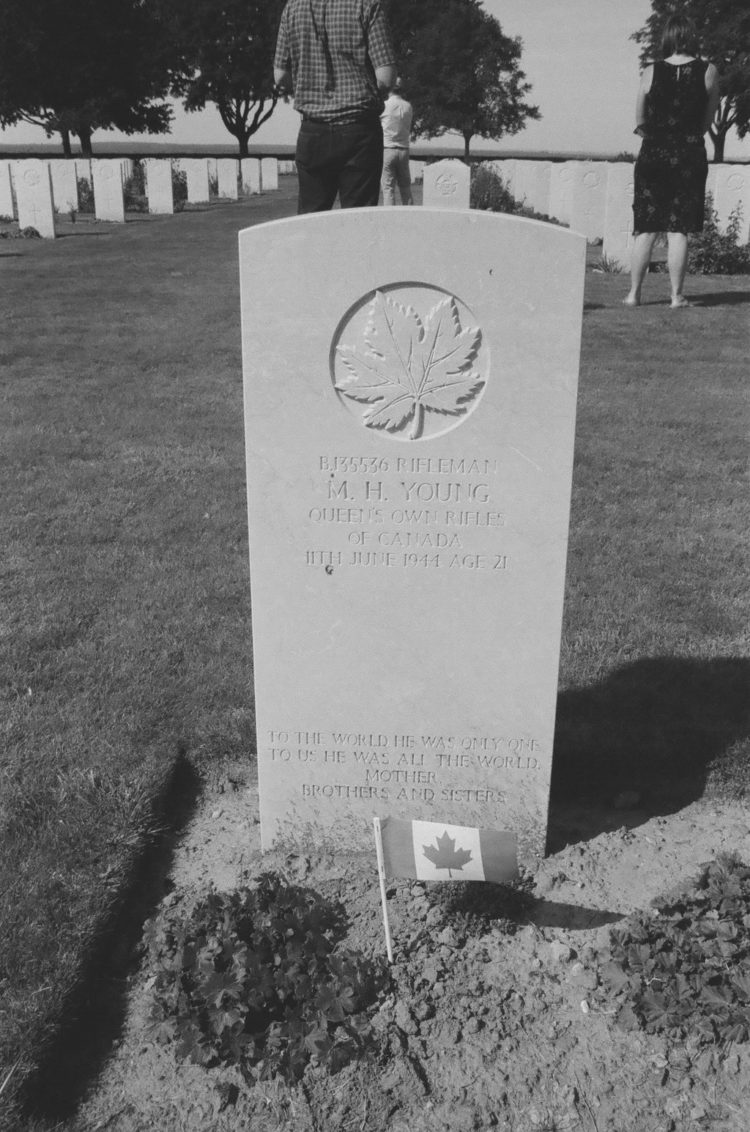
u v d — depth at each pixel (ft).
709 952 5.59
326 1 11.62
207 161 51.34
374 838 6.41
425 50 88.99
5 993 5.42
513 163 45.24
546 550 5.88
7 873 5.97
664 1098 5.24
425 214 5.45
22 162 33.09
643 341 16.70
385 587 5.97
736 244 26.37
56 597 8.43
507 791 6.31
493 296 5.53
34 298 21.15
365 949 5.82
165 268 25.62
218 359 15.69
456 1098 5.26
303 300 5.58
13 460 11.14
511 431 5.71
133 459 11.20
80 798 6.43
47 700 7.23
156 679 7.45
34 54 73.20
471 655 6.06
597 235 30.42
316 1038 5.36
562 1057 5.40
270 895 5.90
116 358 15.79
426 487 5.81
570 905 6.07
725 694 7.29
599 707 7.18
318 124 12.35
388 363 5.65
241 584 8.63
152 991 5.63
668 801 6.70
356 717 6.20
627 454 11.34
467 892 6.05
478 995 5.64
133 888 6.10
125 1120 5.19
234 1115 5.21
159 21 82.99
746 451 11.48
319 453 5.79
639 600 8.37
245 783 6.83
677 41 17.11
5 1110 5.06
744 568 8.89
